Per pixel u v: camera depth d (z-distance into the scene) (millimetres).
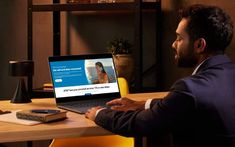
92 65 1957
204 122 1203
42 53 3100
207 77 1243
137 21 2510
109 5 2576
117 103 1629
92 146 2070
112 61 2018
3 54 3143
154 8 2768
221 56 1329
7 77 3156
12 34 3117
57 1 2961
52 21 3055
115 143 2084
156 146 2363
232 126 1213
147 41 2979
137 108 1538
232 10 2754
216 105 1193
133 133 1274
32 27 2887
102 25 3031
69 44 3080
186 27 1354
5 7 3104
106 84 1969
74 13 3053
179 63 1408
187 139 1256
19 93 1868
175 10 2900
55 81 1851
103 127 1369
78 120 1479
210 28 1311
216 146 1213
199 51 1343
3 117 1508
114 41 2766
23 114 1475
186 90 1194
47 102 1895
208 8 1337
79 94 1890
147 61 2994
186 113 1190
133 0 2754
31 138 1324
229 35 1338
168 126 1223
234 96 1234
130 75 2730
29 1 2715
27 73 1886
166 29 2934
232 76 1274
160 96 2031
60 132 1348
